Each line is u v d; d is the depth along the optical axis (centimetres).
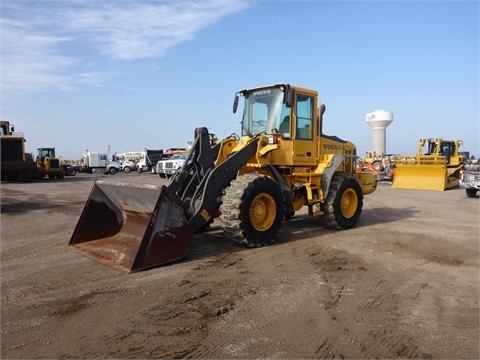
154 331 361
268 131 764
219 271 534
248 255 616
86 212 659
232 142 766
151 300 432
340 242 719
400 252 651
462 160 2162
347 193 850
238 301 431
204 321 381
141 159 4453
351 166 945
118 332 358
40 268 548
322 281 500
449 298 447
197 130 688
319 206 870
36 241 727
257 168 733
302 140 786
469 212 1145
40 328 367
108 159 4344
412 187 2034
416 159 2075
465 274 536
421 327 373
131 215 649
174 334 355
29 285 480
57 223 934
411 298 446
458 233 812
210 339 346
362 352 326
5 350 327
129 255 565
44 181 2739
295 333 358
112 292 455
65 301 429
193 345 336
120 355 320
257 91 793
